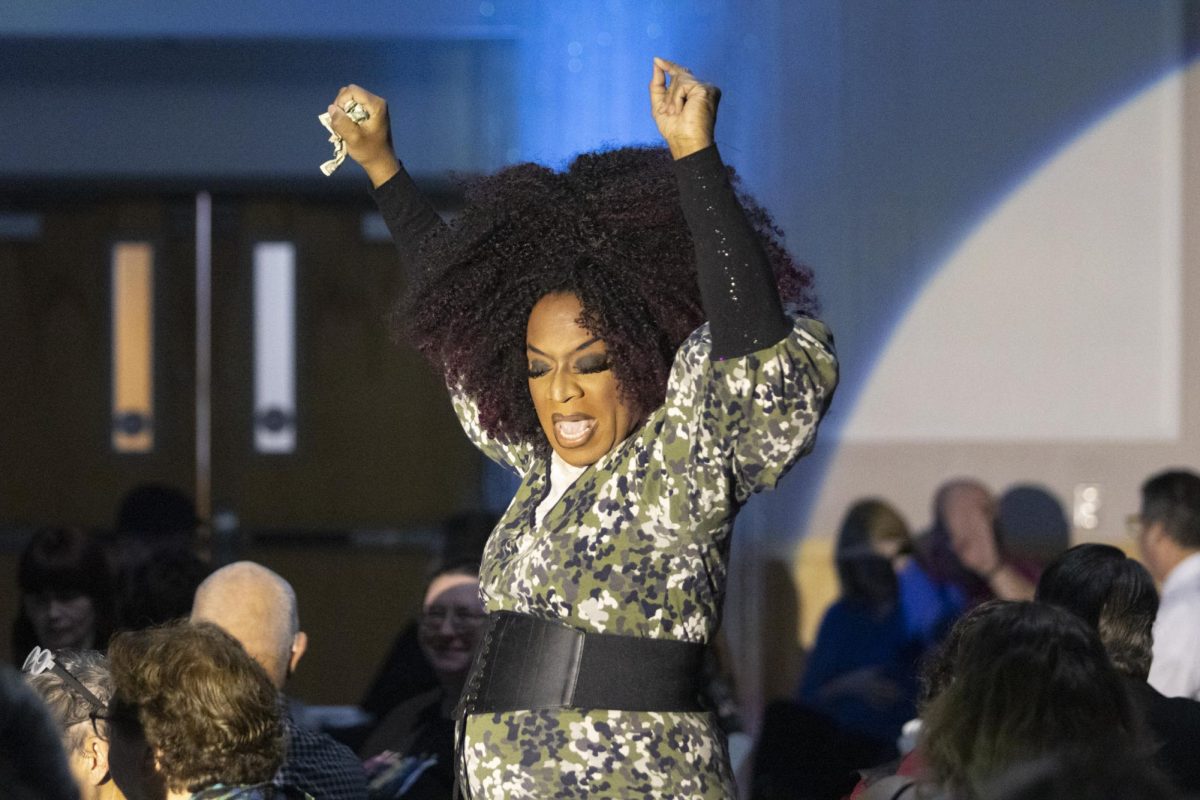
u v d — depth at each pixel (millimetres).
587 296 4770
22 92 14797
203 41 14641
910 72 13922
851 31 13938
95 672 5613
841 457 13875
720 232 4328
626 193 4945
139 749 5094
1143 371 13828
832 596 13719
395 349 15352
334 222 15305
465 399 5539
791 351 4340
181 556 8953
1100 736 4219
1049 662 4332
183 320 15297
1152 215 13828
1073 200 13875
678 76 4477
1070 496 13781
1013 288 13914
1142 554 9969
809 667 12766
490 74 14508
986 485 13836
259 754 5148
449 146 14570
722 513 4602
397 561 15336
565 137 14305
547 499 4953
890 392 13922
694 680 4766
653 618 4633
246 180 14953
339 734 9562
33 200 15211
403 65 14633
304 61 14781
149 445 15305
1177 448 13711
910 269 13953
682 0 14109
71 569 9219
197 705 5055
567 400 4758
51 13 14453
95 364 15289
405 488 15383
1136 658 6195
